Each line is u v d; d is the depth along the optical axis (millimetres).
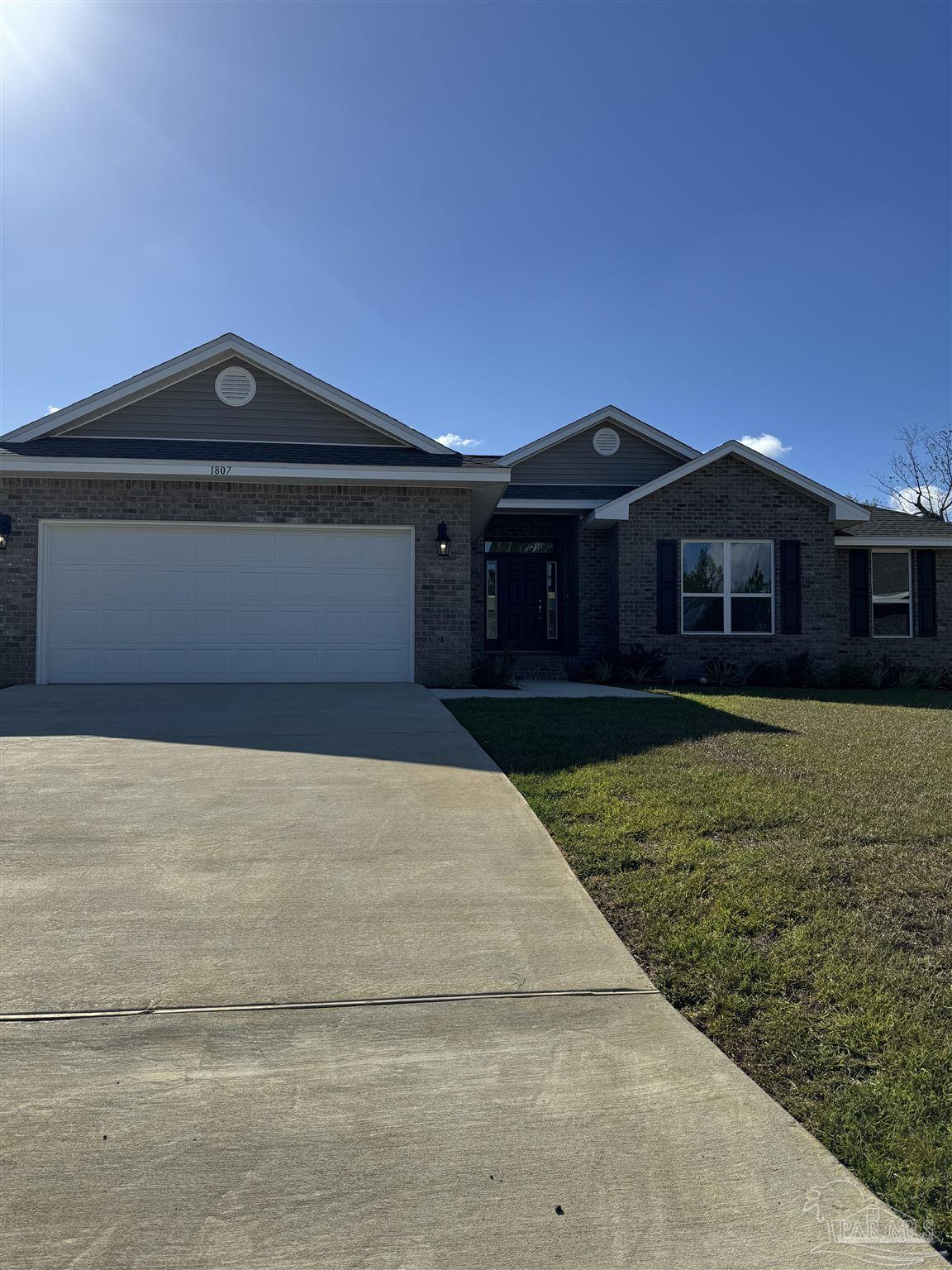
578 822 4809
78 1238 1851
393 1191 2006
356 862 4195
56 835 4539
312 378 13688
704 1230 1889
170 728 7805
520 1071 2498
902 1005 2799
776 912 3555
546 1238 1866
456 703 10031
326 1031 2703
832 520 15938
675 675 15500
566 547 17719
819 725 8508
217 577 12242
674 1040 2664
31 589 11883
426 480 12250
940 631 17594
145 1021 2746
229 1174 2053
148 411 13633
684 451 18172
